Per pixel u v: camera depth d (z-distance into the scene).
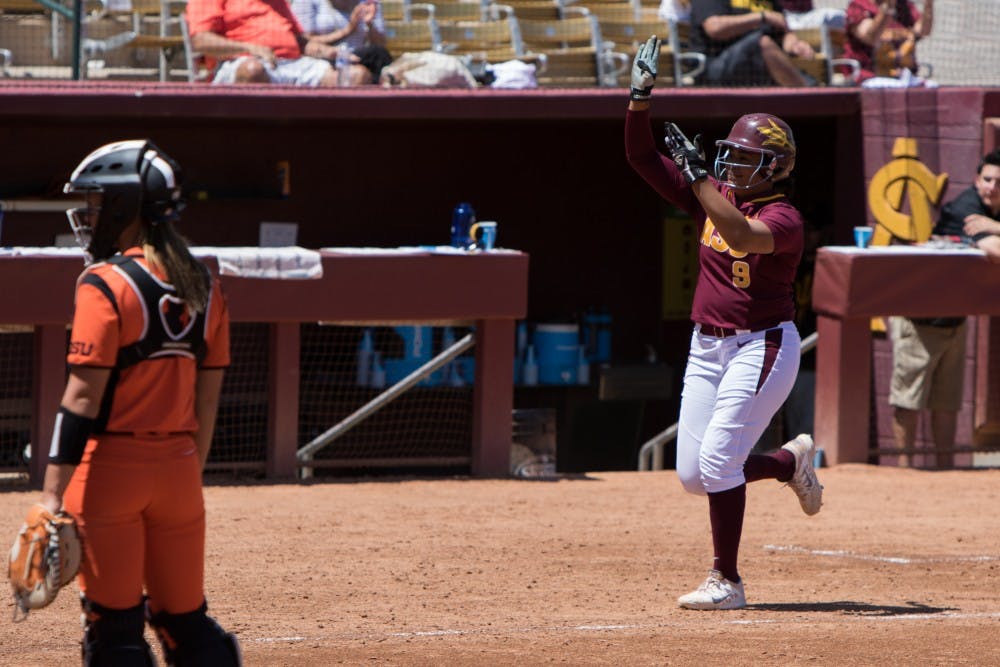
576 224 56.28
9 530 30.97
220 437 43.72
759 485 39.41
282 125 50.91
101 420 14.46
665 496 37.47
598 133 56.12
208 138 50.78
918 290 40.41
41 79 44.62
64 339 36.50
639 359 57.69
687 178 21.86
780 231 22.41
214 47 46.88
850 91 49.88
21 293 35.44
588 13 54.47
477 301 39.00
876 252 40.44
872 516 34.94
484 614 24.02
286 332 38.28
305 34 48.75
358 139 52.84
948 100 46.94
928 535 32.59
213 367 15.55
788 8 55.72
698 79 51.59
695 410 23.92
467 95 46.84
